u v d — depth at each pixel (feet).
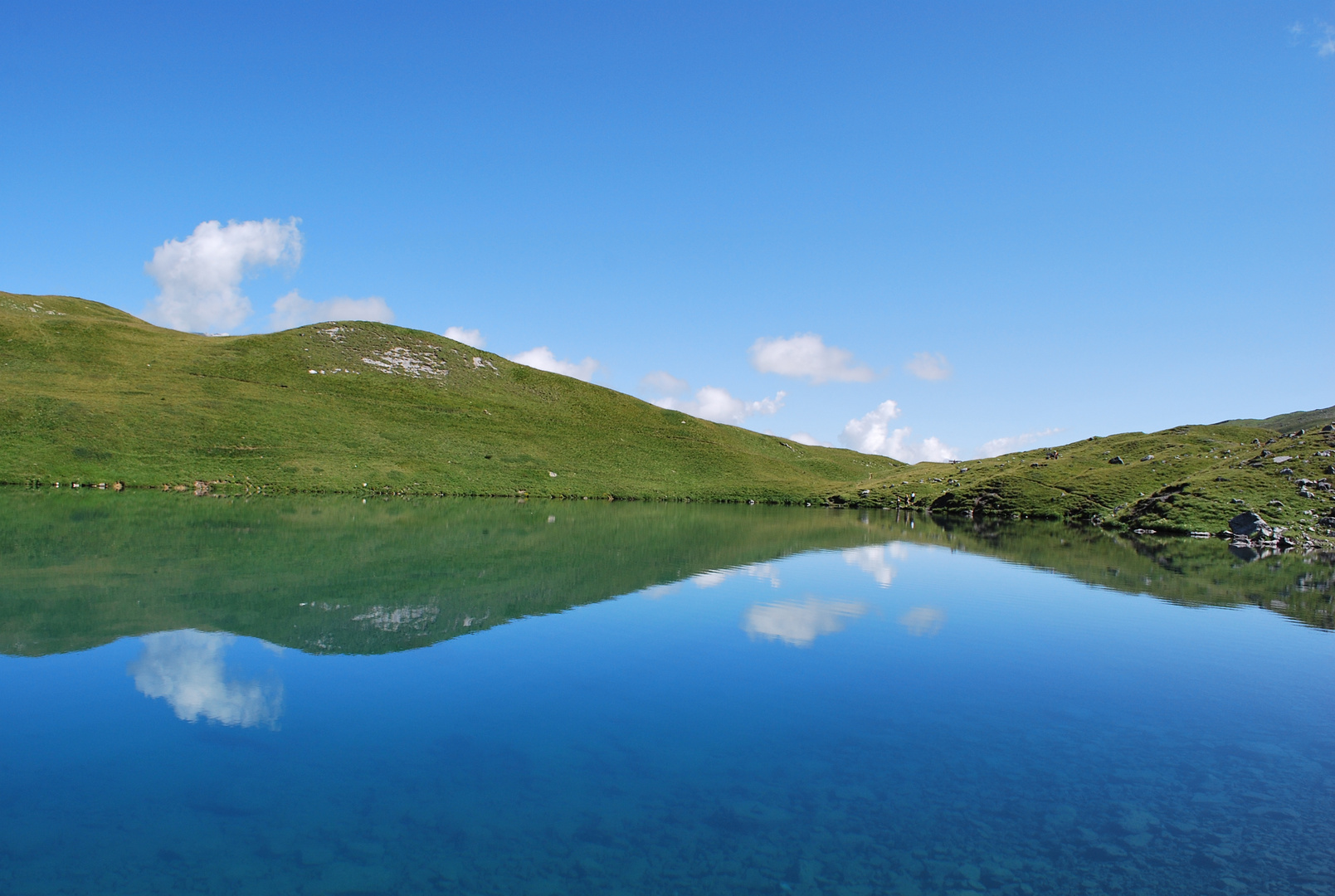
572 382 528.63
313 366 409.90
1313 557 169.89
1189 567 141.59
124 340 376.48
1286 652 74.49
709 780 41.14
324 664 58.90
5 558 98.73
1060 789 41.86
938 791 40.98
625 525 200.44
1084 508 288.30
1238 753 47.85
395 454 324.39
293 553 113.70
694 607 86.94
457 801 37.52
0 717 46.55
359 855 32.14
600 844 33.91
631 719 49.80
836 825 36.70
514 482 334.03
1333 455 246.47
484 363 506.07
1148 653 73.05
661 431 485.97
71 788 37.65
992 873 32.78
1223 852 35.29
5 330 339.16
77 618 69.31
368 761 41.83
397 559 113.29
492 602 84.12
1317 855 35.27
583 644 68.18
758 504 372.99
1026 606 96.68
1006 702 56.80
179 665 57.41
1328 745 49.57
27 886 29.01
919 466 504.02
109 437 257.96
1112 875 32.94
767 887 30.68
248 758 41.65
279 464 278.87
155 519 154.10
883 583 111.34
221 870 30.63
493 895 29.40
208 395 327.67
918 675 62.95
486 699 52.49
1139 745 48.88
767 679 60.03
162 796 37.11
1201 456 319.06
